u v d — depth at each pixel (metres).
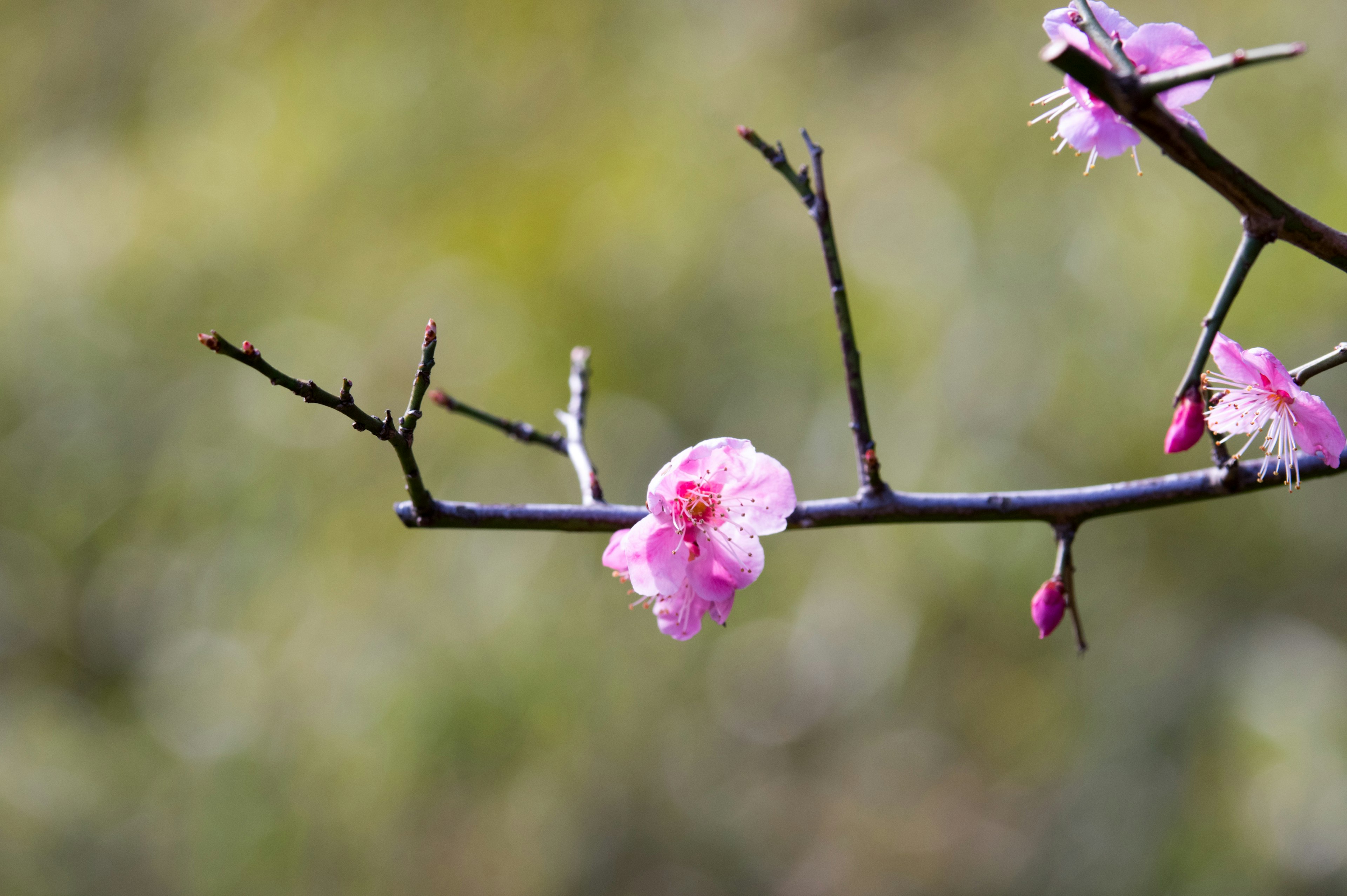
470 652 7.44
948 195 7.93
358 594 7.71
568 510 2.70
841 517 2.73
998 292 7.47
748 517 2.60
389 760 7.28
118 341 8.81
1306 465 2.67
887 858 8.09
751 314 8.09
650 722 7.86
